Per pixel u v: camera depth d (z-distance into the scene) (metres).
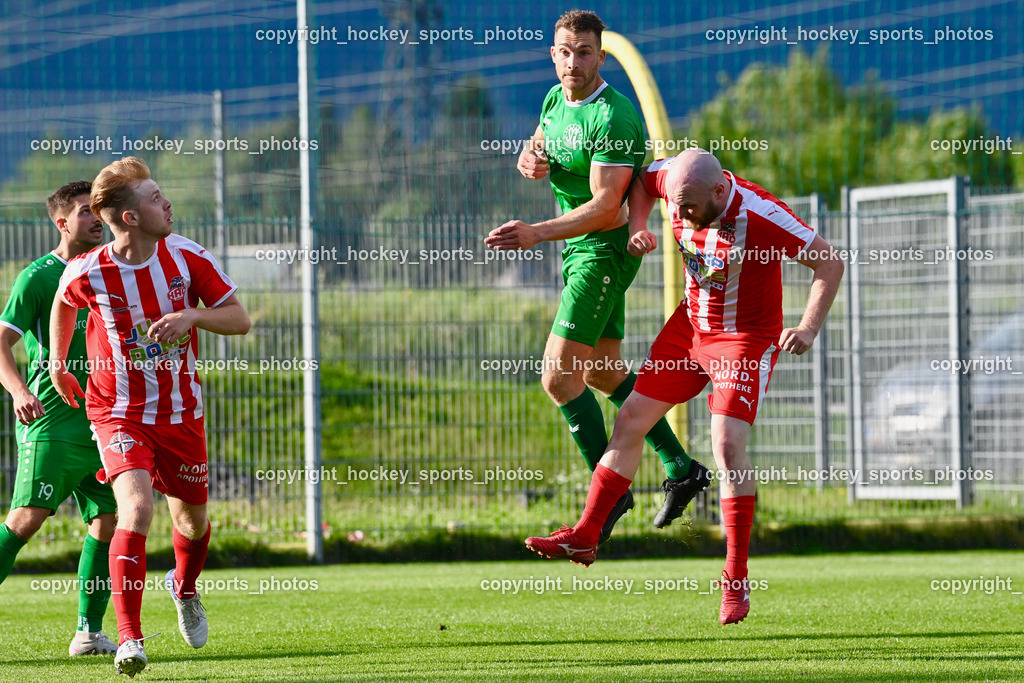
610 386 17.06
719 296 14.50
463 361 26.72
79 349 14.74
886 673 12.20
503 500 27.16
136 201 12.86
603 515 14.84
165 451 13.35
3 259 24.91
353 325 26.52
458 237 26.55
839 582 21.92
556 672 12.55
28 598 21.03
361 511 27.03
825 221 31.22
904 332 30.58
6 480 25.92
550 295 26.67
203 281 13.46
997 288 30.56
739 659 13.42
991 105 32.94
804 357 31.30
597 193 15.03
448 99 36.84
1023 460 29.17
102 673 13.05
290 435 26.61
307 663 13.59
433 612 18.70
